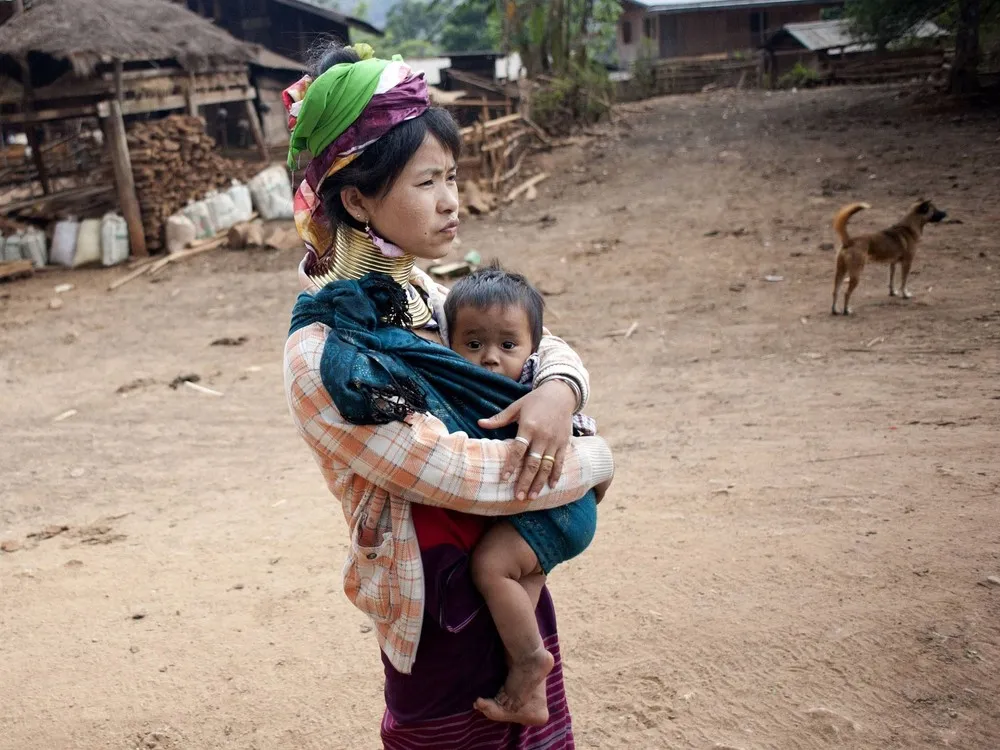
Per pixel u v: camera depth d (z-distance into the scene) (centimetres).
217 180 1730
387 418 165
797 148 1877
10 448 786
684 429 657
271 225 1714
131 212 1560
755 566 418
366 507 178
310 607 443
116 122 1538
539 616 199
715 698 330
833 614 369
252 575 487
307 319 177
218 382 941
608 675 352
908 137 1838
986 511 442
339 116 171
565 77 2516
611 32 2811
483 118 2033
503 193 1791
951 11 2256
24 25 1519
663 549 450
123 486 676
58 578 505
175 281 1424
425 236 179
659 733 316
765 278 1087
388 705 196
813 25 3762
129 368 1017
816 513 467
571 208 1628
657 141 2208
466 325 192
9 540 576
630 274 1184
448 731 188
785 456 564
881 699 318
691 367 825
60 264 1568
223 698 371
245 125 2342
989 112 1984
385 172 174
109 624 444
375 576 181
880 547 418
